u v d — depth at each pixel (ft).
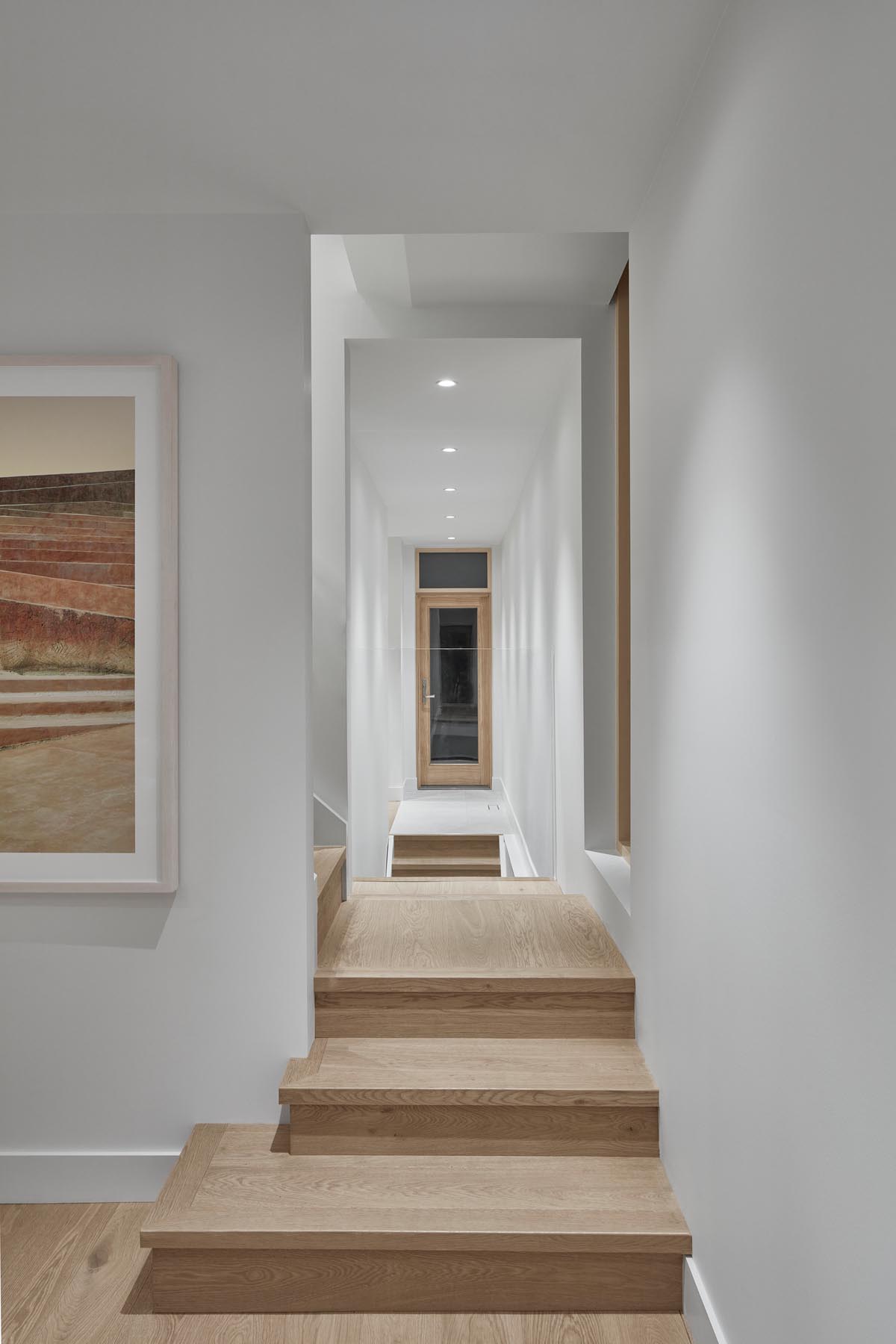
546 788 13.96
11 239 8.25
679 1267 6.86
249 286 8.27
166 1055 8.32
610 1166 7.72
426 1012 8.93
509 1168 7.68
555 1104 7.82
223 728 8.27
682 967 6.97
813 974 4.42
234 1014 8.32
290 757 8.29
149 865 8.20
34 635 8.12
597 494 11.47
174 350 8.24
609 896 10.27
